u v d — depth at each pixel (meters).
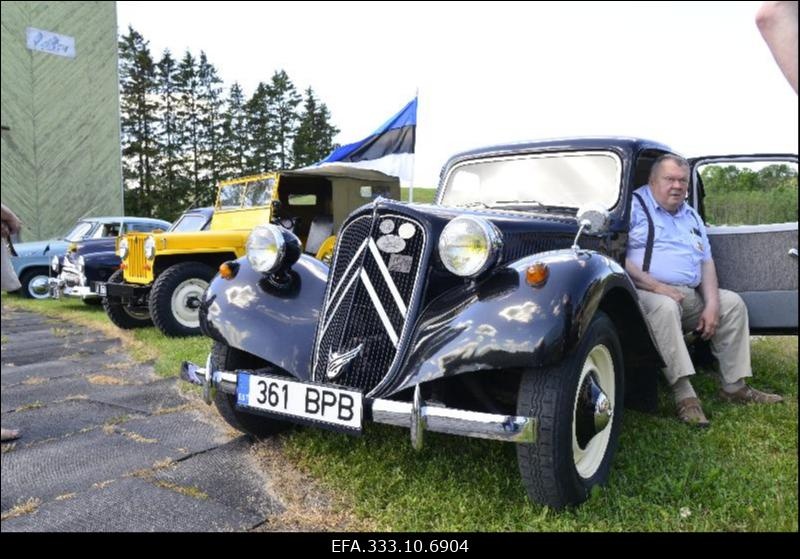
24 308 9.44
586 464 2.40
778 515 2.14
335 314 2.55
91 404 3.86
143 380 4.53
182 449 2.99
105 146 14.51
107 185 14.56
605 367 2.54
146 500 2.42
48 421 3.51
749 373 3.44
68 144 13.84
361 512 2.26
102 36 14.32
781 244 3.55
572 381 2.16
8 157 12.94
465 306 2.28
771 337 5.54
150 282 6.54
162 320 6.16
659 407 3.44
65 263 8.78
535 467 2.15
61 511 2.34
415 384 2.18
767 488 2.37
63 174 13.77
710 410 3.36
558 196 3.44
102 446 3.06
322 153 43.84
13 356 5.61
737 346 3.47
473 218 2.30
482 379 2.69
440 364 2.16
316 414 2.33
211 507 2.35
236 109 41.56
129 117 37.12
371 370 2.39
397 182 8.09
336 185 7.60
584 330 2.12
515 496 2.36
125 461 2.84
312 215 8.07
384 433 3.01
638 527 2.11
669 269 3.39
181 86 39.00
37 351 5.87
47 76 13.41
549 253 2.39
